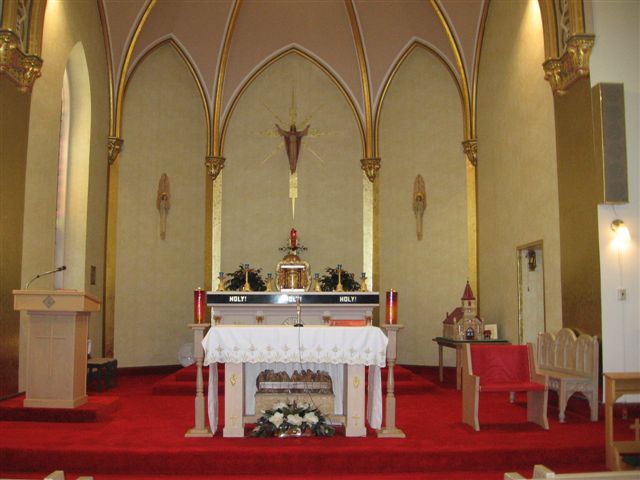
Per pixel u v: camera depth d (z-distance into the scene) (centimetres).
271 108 1407
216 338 635
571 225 852
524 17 1016
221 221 1359
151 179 1290
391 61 1352
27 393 717
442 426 704
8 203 821
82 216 1116
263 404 673
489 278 1183
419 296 1298
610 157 791
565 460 591
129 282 1245
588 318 804
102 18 1185
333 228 1369
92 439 620
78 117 1130
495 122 1159
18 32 840
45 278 943
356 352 641
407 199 1330
